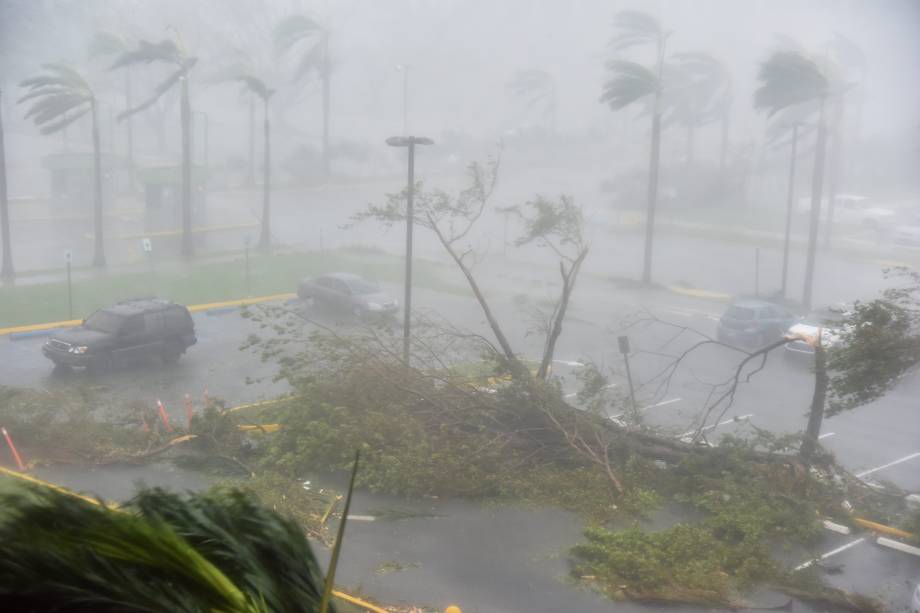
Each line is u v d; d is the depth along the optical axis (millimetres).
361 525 12742
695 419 17109
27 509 1958
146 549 2002
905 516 14383
